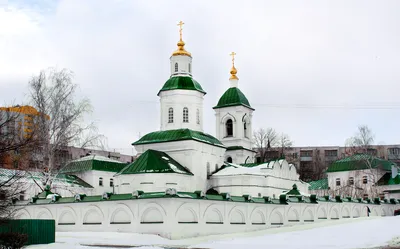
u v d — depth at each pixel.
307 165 182.38
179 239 48.56
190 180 68.19
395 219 59.03
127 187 63.50
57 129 64.50
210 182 73.94
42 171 64.88
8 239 35.53
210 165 74.62
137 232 50.84
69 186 81.75
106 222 53.38
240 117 92.25
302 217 68.69
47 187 62.94
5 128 38.81
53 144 64.19
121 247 40.91
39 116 62.69
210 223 53.34
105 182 92.94
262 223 60.75
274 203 63.16
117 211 53.16
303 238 44.94
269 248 37.59
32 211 59.75
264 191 73.44
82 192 85.00
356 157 118.00
